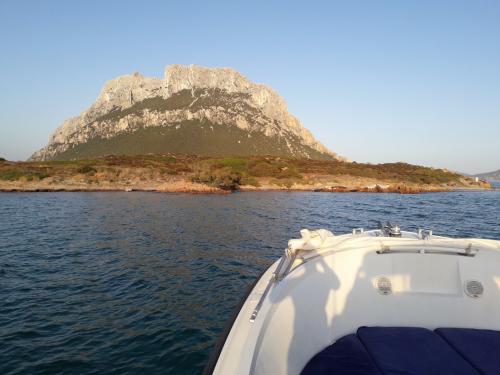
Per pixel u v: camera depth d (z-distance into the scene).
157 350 7.23
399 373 3.66
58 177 68.69
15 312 9.04
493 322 4.49
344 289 4.64
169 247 17.12
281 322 3.42
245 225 24.42
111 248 16.83
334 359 3.97
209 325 8.43
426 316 4.64
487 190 86.88
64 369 6.51
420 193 70.38
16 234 20.56
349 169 94.44
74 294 10.44
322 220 27.72
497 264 4.58
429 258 4.79
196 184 61.69
